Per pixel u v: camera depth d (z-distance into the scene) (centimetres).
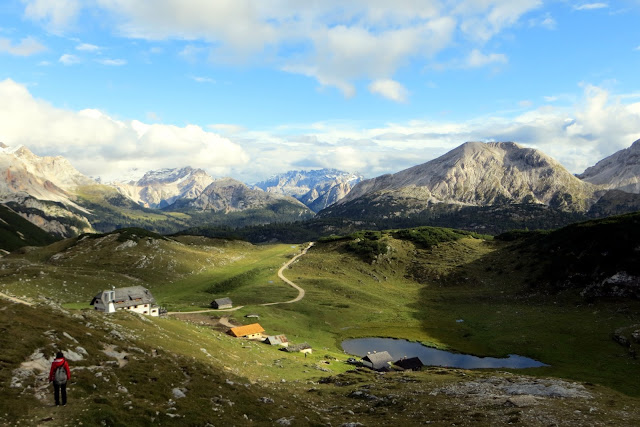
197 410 3394
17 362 3189
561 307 16488
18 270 17112
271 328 13775
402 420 4284
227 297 18050
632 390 8775
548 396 5459
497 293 19712
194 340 8006
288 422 3638
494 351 12988
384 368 10200
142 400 3312
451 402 5134
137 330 6650
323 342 13750
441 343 14100
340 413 4634
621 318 13888
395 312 18100
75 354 3784
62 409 2730
